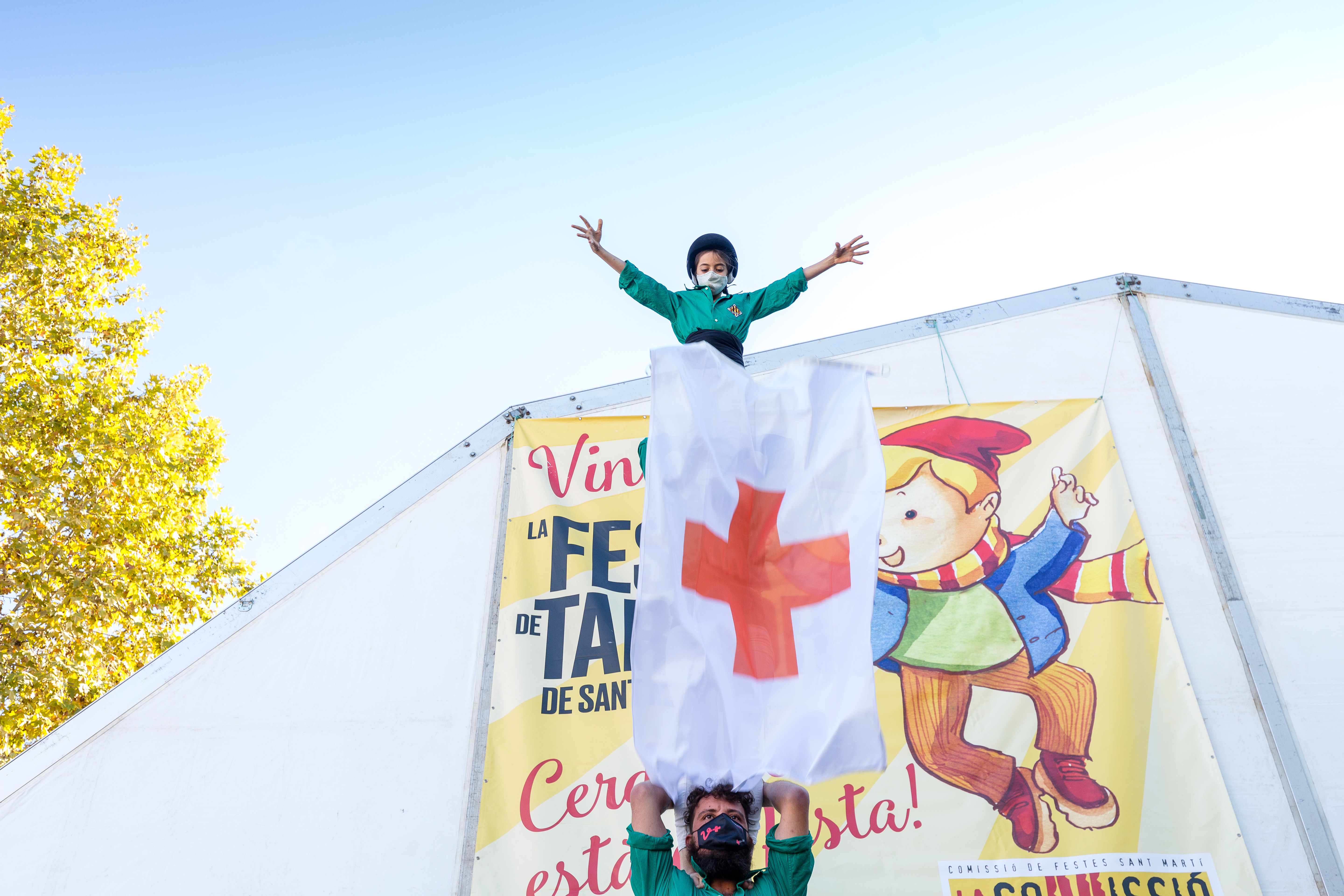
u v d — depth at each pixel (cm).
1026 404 506
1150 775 405
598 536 492
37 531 1407
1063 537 468
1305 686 425
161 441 1666
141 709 451
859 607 291
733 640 293
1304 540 459
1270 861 386
